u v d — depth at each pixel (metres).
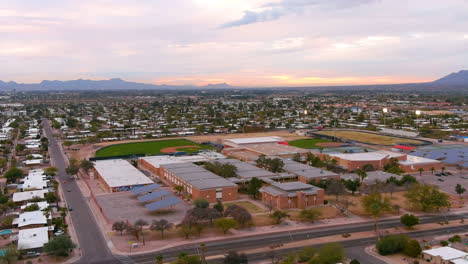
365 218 139.25
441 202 144.88
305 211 135.25
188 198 160.25
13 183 192.12
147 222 134.00
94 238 120.50
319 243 116.50
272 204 153.00
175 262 99.75
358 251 111.62
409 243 108.50
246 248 112.62
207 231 126.06
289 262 99.12
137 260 105.06
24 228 126.38
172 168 195.88
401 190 177.75
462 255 102.50
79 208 151.38
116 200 160.38
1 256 101.56
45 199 156.88
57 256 106.81
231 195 161.25
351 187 168.00
